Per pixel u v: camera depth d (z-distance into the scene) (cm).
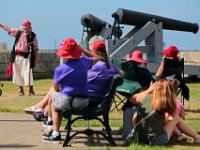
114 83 774
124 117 845
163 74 1127
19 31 1630
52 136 809
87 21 1941
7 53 2280
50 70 2419
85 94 777
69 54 781
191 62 2923
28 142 816
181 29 2205
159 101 777
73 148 764
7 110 1224
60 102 776
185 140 825
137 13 2052
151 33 2086
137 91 859
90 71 802
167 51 1127
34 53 1636
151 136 783
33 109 963
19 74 1647
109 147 776
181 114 876
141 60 985
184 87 1134
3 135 882
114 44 1997
